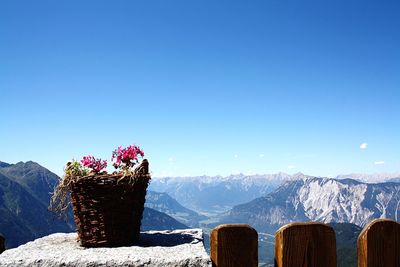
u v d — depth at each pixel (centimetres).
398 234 287
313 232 284
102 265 315
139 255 330
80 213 408
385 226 286
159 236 477
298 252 282
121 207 406
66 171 414
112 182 403
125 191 406
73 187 405
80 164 425
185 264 317
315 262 282
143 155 450
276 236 292
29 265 318
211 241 294
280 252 284
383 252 284
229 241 288
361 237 290
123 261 316
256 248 289
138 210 429
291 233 283
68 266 316
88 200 403
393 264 284
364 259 287
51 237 483
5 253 345
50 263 318
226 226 290
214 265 290
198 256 322
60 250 374
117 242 406
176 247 378
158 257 322
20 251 356
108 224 403
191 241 430
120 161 444
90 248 388
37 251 359
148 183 443
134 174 413
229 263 288
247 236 289
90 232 405
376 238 284
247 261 288
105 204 402
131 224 418
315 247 283
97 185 401
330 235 285
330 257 284
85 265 315
